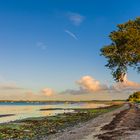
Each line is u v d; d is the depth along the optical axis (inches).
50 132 1450.5
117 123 1616.6
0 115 3016.7
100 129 1389.0
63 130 1503.4
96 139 1075.9
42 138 1232.8
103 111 3366.1
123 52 3617.1
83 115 2736.2
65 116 2655.0
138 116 2076.8
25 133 1448.1
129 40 3545.8
